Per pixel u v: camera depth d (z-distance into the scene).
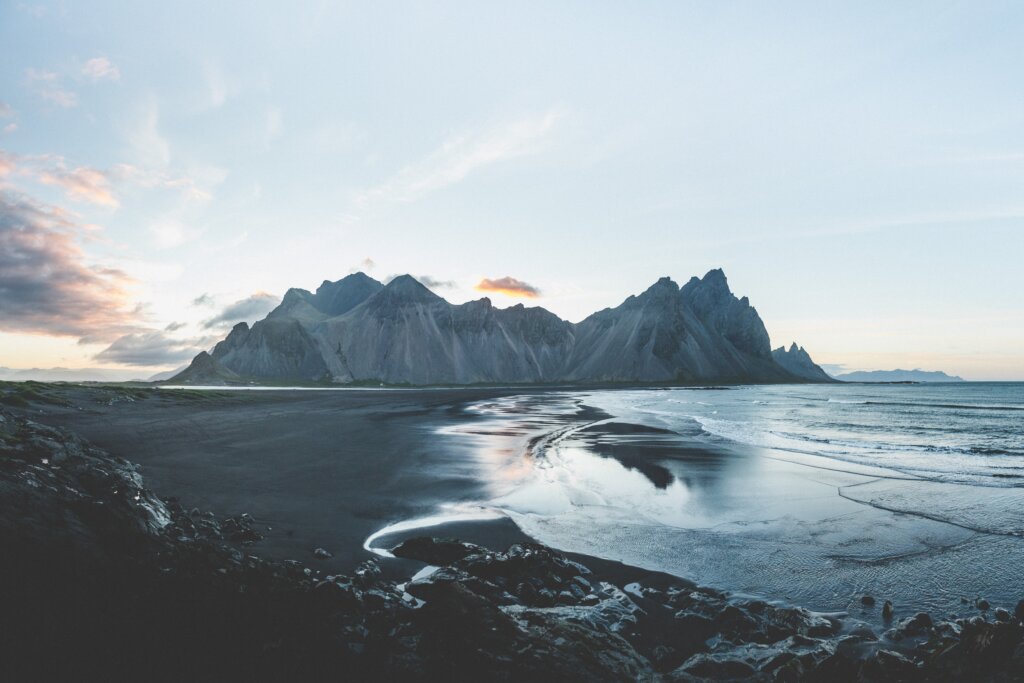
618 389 199.50
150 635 5.88
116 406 33.12
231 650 5.98
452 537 12.23
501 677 6.16
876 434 40.62
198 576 7.18
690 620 8.56
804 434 39.91
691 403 90.31
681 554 11.77
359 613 7.38
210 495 14.30
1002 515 15.59
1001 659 6.51
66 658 5.20
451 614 7.35
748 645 7.74
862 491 18.72
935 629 8.34
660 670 7.12
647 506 16.14
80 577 6.36
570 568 10.39
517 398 97.06
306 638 6.43
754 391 180.12
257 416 38.91
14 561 6.10
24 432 13.81
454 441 29.64
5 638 5.14
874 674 6.88
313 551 10.41
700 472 21.95
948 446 33.28
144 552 7.56
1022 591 10.04
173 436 24.34
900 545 12.64
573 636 7.29
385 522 13.06
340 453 23.33
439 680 6.02
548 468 22.22
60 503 7.64
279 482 16.70
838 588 10.08
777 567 11.09
